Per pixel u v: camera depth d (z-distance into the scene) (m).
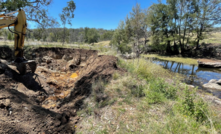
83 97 4.08
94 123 2.85
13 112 2.82
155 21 23.67
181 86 5.13
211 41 25.05
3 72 5.28
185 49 23.27
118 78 4.88
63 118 3.08
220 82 7.08
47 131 2.57
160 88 4.08
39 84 5.66
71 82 6.86
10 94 3.55
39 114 3.00
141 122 2.72
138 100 3.56
